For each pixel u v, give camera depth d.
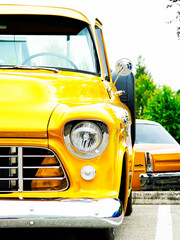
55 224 3.71
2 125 3.87
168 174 9.38
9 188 3.92
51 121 3.88
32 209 3.71
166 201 7.84
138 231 5.63
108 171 3.93
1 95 4.06
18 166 3.87
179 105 25.05
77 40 5.21
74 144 3.86
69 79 4.59
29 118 3.90
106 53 5.87
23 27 5.20
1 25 5.19
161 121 25.09
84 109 3.93
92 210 3.73
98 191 3.92
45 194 3.87
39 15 5.23
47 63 5.06
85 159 3.88
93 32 5.33
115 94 5.30
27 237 4.83
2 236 4.81
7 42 5.13
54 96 4.14
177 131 25.20
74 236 4.64
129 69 4.80
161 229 5.74
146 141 10.11
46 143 3.86
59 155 3.87
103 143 3.90
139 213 6.84
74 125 3.87
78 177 3.89
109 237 4.37
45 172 3.92
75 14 5.35
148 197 7.82
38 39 5.16
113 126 3.93
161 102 25.28
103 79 5.10
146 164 9.30
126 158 4.57
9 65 4.97
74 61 5.10
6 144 3.87
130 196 6.45
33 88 4.15
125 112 4.77
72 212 3.72
